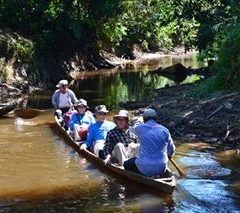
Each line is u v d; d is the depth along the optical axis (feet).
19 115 55.83
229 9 82.17
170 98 60.34
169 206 27.73
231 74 54.75
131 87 80.69
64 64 100.32
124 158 33.22
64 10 98.58
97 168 35.27
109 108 59.82
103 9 104.53
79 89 78.95
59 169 35.19
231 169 34.37
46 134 46.29
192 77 94.58
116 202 28.48
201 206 27.68
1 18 91.04
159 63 133.49
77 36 99.60
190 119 46.09
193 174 33.30
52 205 28.19
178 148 39.96
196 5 89.66
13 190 30.96
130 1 118.32
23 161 37.29
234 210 27.09
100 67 117.50
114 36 119.55
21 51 82.17
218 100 48.52
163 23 111.24
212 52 76.74
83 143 39.75
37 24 94.22
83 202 28.58
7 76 77.87
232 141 40.96
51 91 80.38
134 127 31.55
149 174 30.50
